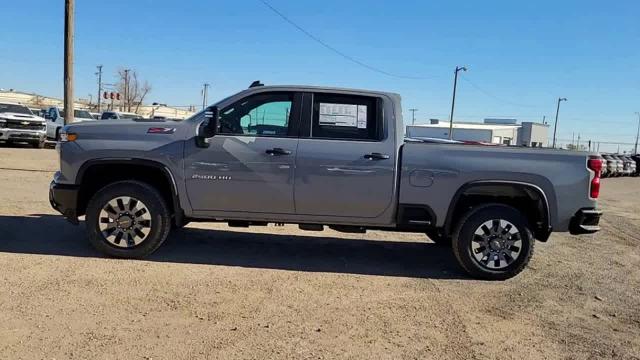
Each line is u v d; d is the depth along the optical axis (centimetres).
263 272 623
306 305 518
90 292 521
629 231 1113
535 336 472
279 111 646
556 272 702
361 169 629
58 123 2602
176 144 634
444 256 755
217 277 593
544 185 632
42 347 400
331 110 645
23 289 520
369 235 880
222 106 645
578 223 637
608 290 628
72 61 1548
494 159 633
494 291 600
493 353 432
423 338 454
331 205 637
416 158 631
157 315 473
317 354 412
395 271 664
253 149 631
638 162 4359
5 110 2405
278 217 648
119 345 410
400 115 646
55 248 675
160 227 638
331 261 695
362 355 414
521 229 632
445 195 633
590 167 640
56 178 649
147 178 672
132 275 581
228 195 637
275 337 439
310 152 630
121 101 7119
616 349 453
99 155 630
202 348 412
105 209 633
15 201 986
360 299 546
